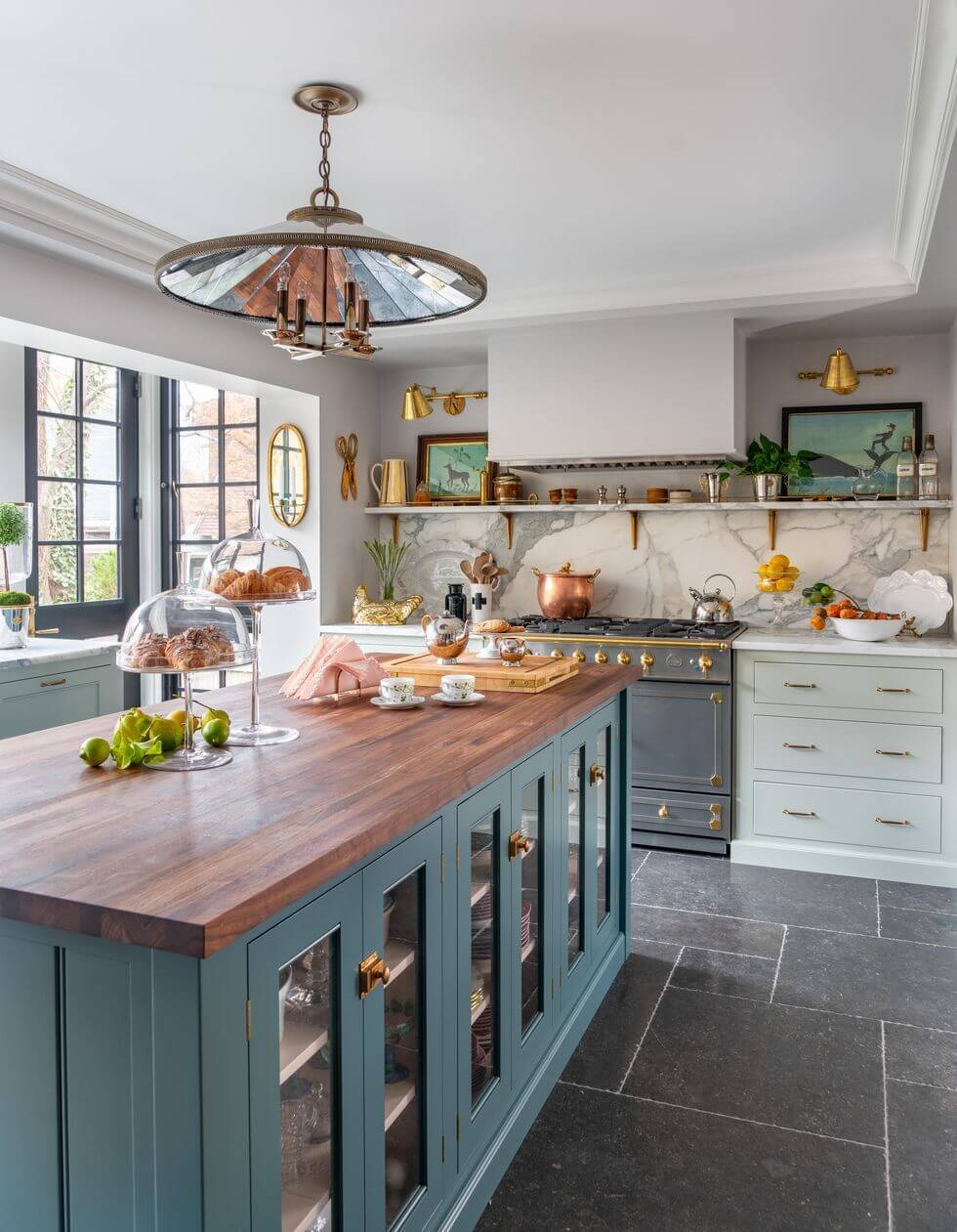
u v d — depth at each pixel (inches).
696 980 123.3
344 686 109.8
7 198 121.5
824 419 190.5
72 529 204.5
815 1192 82.4
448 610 201.8
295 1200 55.9
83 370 205.8
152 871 52.1
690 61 92.7
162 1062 47.8
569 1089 98.7
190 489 222.5
